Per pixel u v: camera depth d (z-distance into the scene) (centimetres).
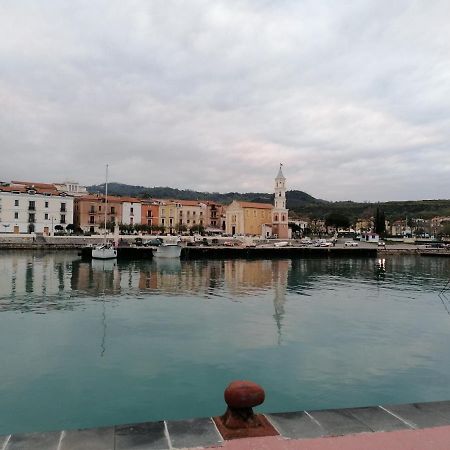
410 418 658
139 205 13500
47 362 1877
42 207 11256
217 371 1778
